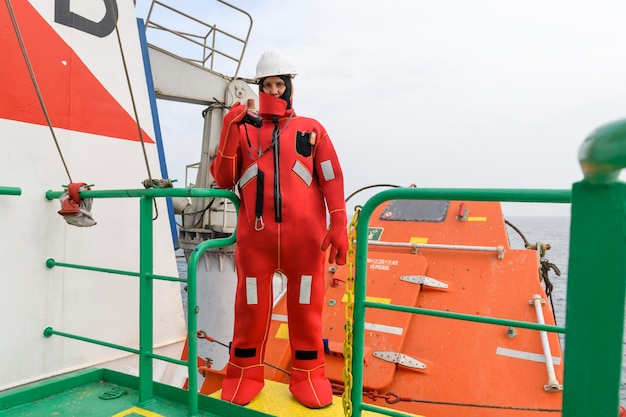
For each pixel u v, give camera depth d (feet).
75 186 8.44
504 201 4.66
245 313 8.20
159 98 26.32
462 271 13.02
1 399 7.41
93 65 11.05
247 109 8.07
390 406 10.50
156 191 7.18
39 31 9.94
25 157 9.46
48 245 9.78
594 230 2.70
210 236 26.68
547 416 9.62
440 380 10.77
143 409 7.52
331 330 12.73
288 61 8.17
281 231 7.86
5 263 9.04
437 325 11.90
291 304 8.29
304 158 8.05
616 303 2.63
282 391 8.70
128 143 11.82
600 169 2.50
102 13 11.37
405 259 13.51
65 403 7.77
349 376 5.95
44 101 9.89
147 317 7.63
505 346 11.00
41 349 9.59
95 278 10.75
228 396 8.12
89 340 8.47
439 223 14.75
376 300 12.74
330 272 14.62
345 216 8.21
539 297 11.53
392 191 5.26
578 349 2.77
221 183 8.37
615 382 2.64
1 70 9.21
